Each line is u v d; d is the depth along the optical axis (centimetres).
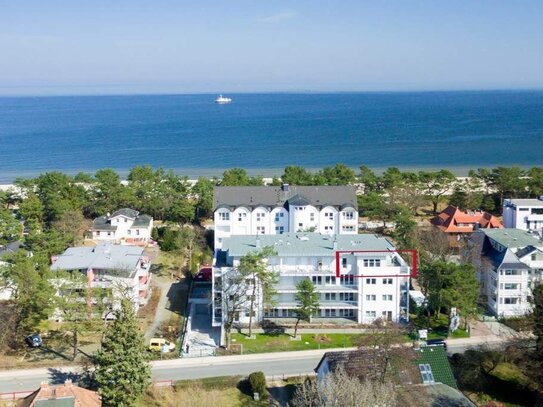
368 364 6881
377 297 9944
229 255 9831
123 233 14462
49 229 13738
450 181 17350
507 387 8000
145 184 16638
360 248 10125
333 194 13800
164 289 11756
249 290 9769
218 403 7738
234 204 13575
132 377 7188
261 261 9638
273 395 7931
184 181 17712
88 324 9012
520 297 10362
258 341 9444
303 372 8475
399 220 13012
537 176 17312
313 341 9406
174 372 8512
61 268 9900
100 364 7275
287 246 10281
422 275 10312
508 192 17100
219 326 10031
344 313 10088
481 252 11200
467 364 8125
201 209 16025
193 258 13062
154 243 14400
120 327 7300
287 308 9938
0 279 10162
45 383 6744
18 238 13088
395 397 6316
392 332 7438
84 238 14512
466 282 9519
